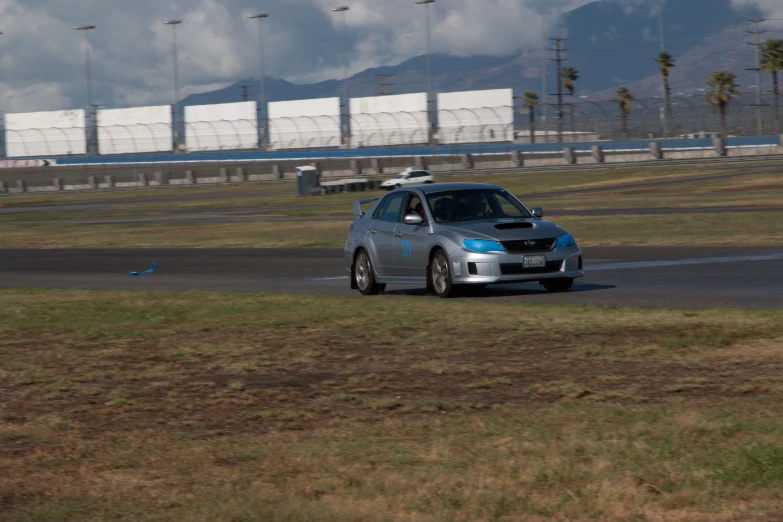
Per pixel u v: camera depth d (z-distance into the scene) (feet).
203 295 126.31
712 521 38.06
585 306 101.71
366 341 84.79
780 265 145.28
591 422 53.72
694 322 86.79
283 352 81.10
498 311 99.35
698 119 642.22
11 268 210.38
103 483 45.98
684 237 205.05
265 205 477.77
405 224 127.13
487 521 38.83
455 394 63.98
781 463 43.88
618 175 529.45
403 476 44.91
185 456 50.24
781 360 69.82
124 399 64.80
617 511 39.37
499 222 121.19
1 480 46.96
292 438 53.52
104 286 160.56
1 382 71.87
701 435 49.55
